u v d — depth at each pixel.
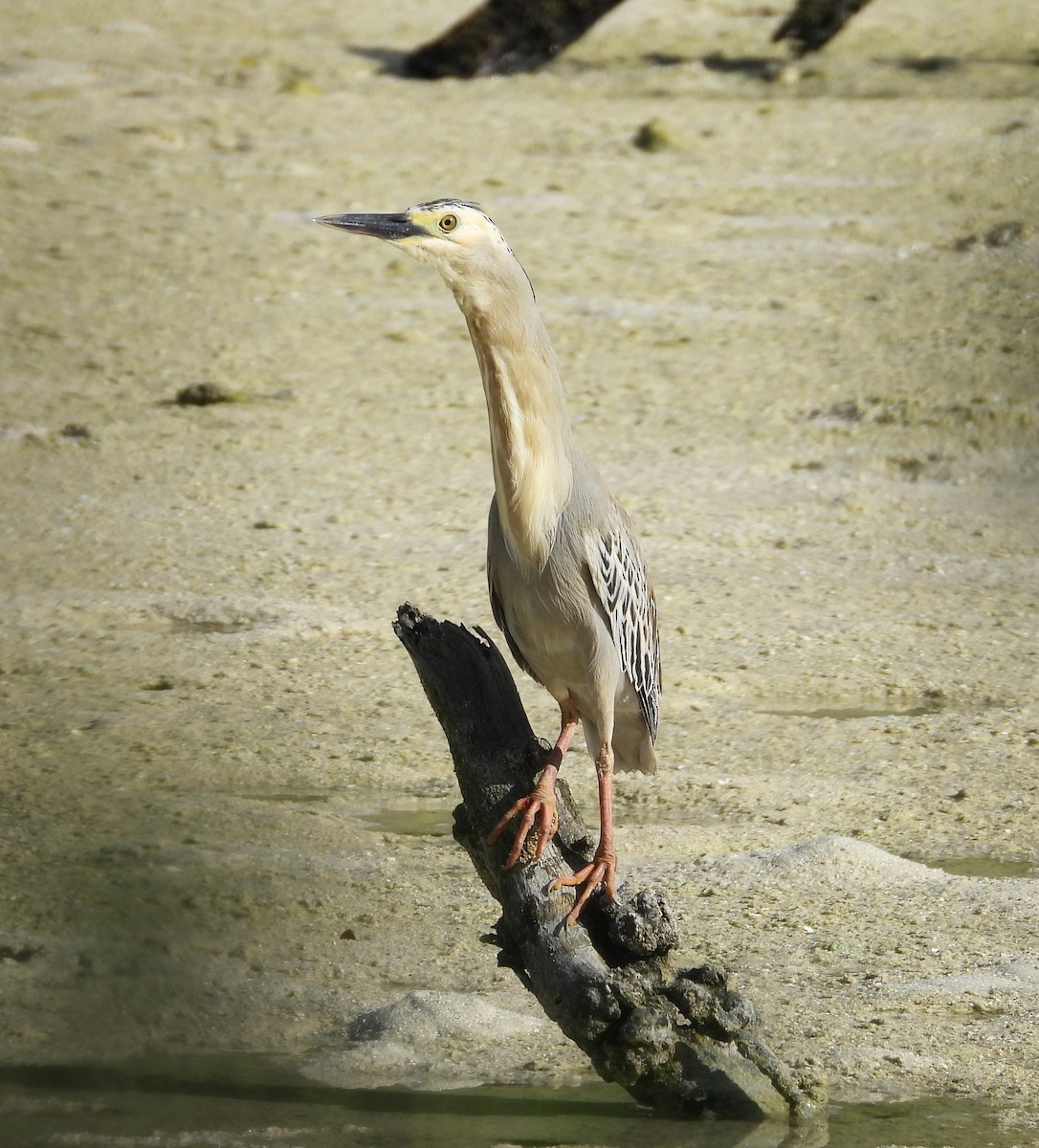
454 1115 6.97
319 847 9.65
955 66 37.34
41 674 12.41
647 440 18.39
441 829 10.15
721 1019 7.02
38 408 19.23
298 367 20.89
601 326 22.14
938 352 20.80
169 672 12.59
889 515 16.47
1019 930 8.80
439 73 36.44
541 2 36.69
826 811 10.45
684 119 32.81
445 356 21.45
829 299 23.06
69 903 8.24
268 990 7.89
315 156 29.86
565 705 8.49
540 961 6.99
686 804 10.63
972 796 10.62
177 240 25.22
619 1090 7.27
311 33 40.75
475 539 15.73
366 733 11.59
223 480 17.23
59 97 32.66
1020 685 12.61
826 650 13.22
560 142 31.17
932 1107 7.10
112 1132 6.60
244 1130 6.75
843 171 29.17
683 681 12.54
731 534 15.84
